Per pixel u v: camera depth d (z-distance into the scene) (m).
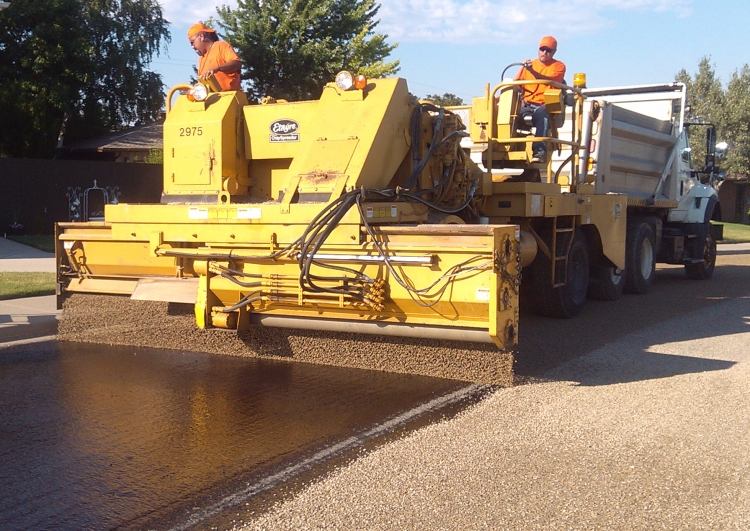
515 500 4.09
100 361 7.20
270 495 4.16
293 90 25.12
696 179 14.48
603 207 10.13
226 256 6.64
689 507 4.02
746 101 39.56
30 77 25.59
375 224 6.33
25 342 8.05
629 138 11.68
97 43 29.77
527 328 9.04
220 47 8.02
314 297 6.36
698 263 14.44
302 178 6.53
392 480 4.36
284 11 25.47
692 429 5.28
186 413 5.62
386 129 6.73
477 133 8.81
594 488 4.26
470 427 5.29
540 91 8.83
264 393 6.14
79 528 3.78
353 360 6.78
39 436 5.11
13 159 20.48
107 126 30.05
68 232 7.86
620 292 11.60
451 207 7.61
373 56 27.12
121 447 4.91
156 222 7.08
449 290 5.86
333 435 5.14
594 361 7.34
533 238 8.62
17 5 25.36
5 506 4.02
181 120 7.41
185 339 7.57
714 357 7.57
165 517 3.90
